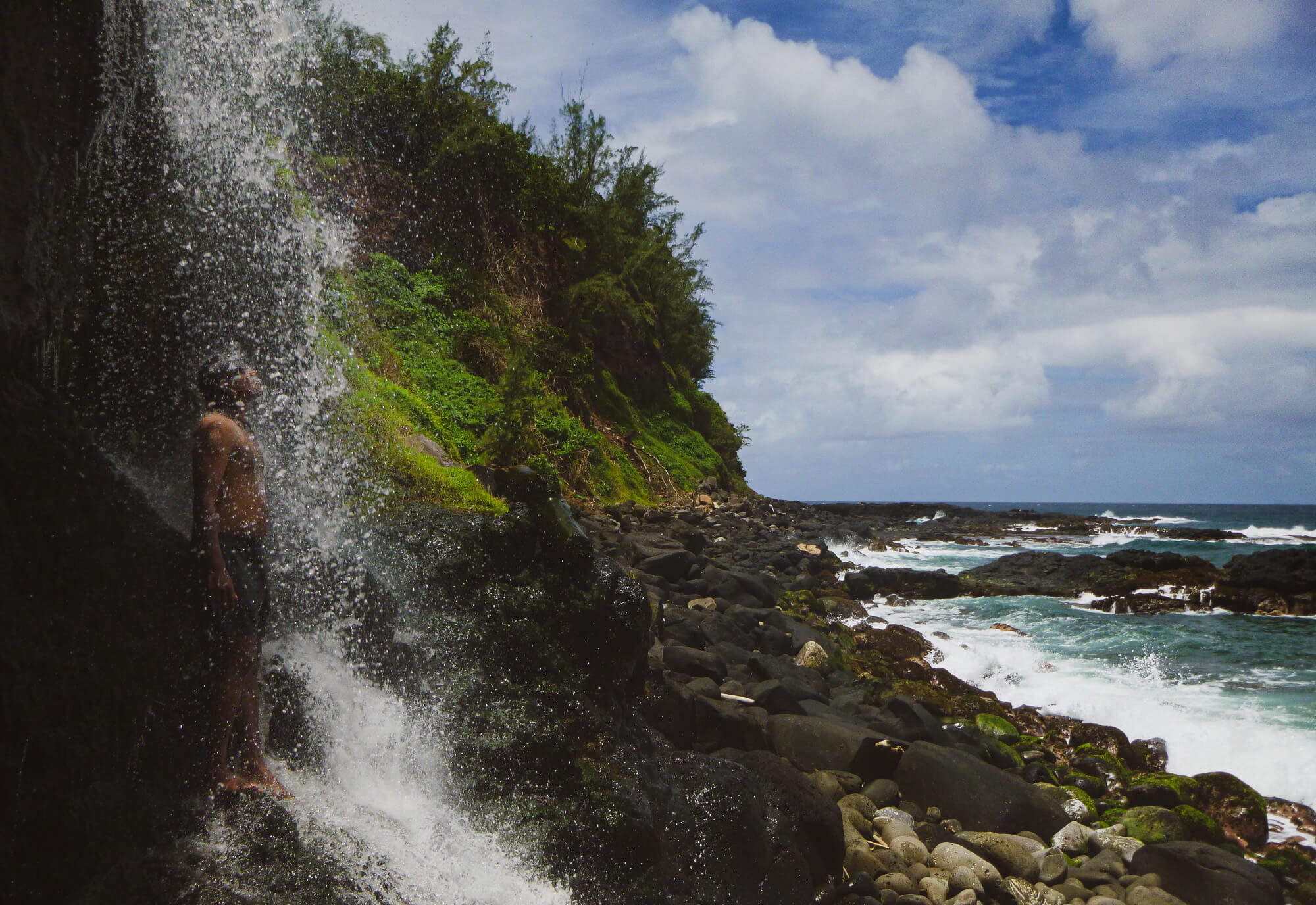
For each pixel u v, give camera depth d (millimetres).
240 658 3307
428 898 3121
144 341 4125
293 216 5805
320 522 4660
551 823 3604
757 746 5422
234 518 3377
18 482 2807
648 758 4281
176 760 3115
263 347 5336
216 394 3484
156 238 4227
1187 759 7359
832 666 8562
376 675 4047
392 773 3770
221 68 4855
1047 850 5398
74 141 3340
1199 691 9039
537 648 4129
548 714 3936
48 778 2723
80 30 3330
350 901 2906
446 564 4309
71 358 3662
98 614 2934
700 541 13836
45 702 2730
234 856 2912
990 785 5824
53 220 3266
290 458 5277
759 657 7660
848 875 4770
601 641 4340
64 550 2883
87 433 3180
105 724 2891
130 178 3967
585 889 3492
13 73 2959
